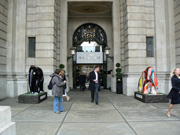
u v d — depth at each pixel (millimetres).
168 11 11445
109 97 10648
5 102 8719
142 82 9508
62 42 14242
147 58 11875
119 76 12578
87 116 5844
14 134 2838
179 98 5426
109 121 5227
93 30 18250
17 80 11172
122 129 4484
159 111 6531
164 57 11734
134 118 5547
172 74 5688
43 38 11617
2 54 10523
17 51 11727
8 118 2789
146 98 8445
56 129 4500
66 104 8188
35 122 5125
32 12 12039
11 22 11281
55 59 12422
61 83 6156
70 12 17188
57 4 13570
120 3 13852
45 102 8734
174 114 6047
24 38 11758
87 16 17953
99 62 17797
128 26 11750
